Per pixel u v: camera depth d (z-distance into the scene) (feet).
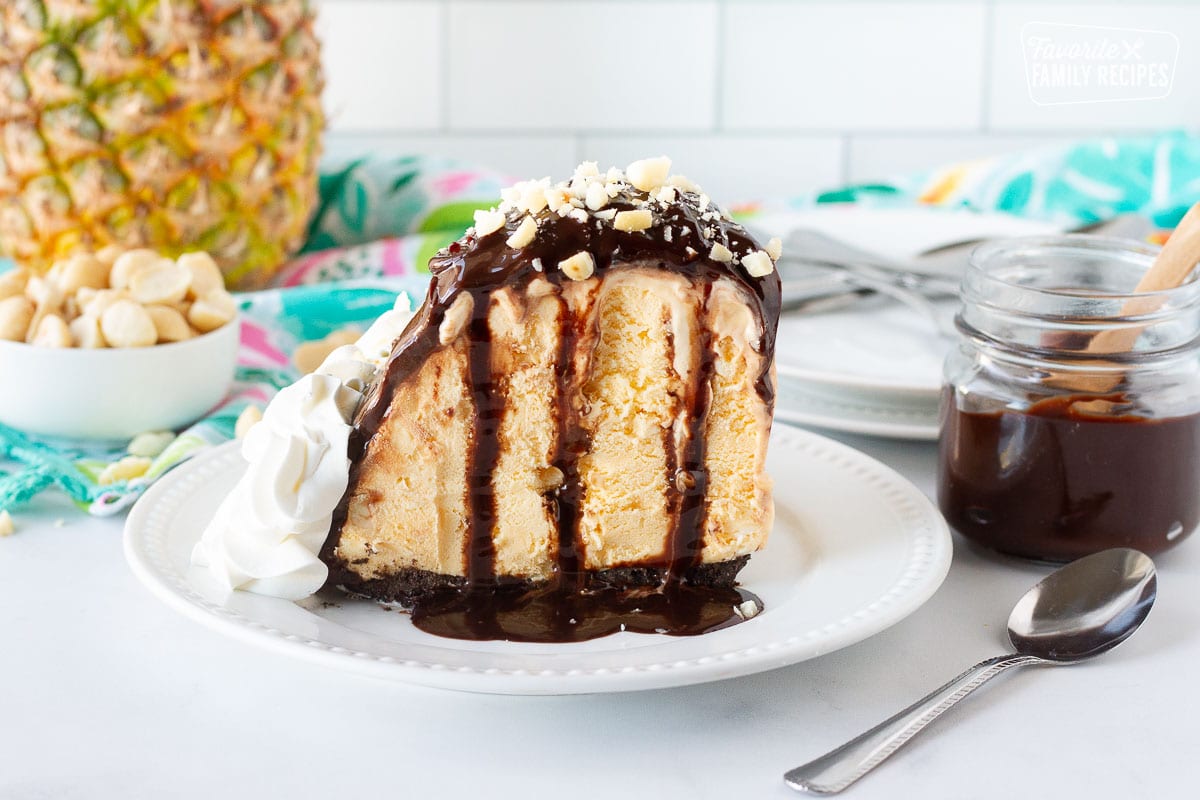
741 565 1.85
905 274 2.42
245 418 2.09
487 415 1.79
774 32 3.81
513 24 3.75
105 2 2.32
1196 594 1.86
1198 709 1.70
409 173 2.97
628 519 1.84
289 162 2.54
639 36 3.79
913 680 1.73
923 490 2.04
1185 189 2.94
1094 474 1.84
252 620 1.69
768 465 2.02
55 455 2.07
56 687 1.71
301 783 1.61
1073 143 3.09
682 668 1.62
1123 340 1.83
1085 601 1.78
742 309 1.79
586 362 1.79
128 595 1.85
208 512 1.88
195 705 1.69
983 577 1.89
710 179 3.98
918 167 3.98
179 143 2.41
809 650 1.65
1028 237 1.96
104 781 1.60
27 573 1.87
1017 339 1.85
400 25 3.71
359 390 1.82
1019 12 3.80
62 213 2.41
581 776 1.62
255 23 2.40
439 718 1.68
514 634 1.75
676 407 1.81
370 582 1.81
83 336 2.10
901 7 3.80
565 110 3.86
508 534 1.83
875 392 2.12
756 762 1.63
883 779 1.61
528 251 1.76
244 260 2.55
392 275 2.63
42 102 2.35
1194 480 1.86
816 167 3.98
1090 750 1.65
